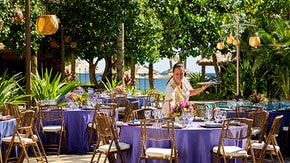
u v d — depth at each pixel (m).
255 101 9.05
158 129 5.45
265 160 7.37
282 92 13.69
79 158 7.77
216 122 6.18
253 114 6.83
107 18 16.69
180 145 5.50
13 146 6.77
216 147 5.53
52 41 17.38
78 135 8.27
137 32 18.92
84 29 17.06
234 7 21.41
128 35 18.94
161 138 5.44
